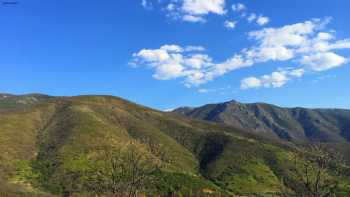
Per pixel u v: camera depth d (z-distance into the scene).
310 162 41.53
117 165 60.31
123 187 58.03
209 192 125.38
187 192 117.62
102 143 132.25
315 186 39.72
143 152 64.88
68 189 104.00
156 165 65.19
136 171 60.00
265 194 132.88
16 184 111.12
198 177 143.38
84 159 128.12
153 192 98.38
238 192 138.75
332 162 41.72
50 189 109.69
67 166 123.88
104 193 59.94
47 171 125.56
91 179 95.81
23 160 135.88
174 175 125.88
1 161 129.75
